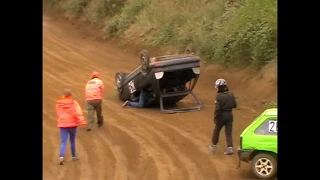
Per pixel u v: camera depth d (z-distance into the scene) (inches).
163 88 948.0
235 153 720.3
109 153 730.8
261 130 616.7
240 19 1170.6
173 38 1376.7
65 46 1557.6
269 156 608.7
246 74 1080.8
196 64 925.2
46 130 838.5
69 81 1179.9
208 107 969.5
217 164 678.5
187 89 982.4
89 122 840.9
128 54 1459.2
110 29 1621.6
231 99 710.5
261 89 1002.7
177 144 761.0
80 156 721.6
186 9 1439.5
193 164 679.1
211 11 1326.3
